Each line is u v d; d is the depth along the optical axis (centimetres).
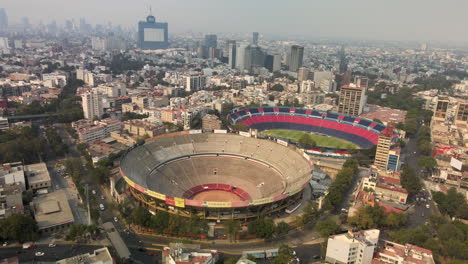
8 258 14512
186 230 16925
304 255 16262
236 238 17438
